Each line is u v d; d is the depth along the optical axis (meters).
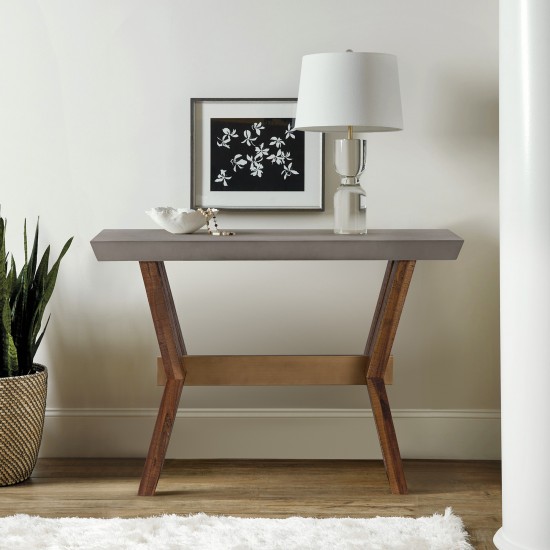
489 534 2.59
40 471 3.24
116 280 3.40
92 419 3.43
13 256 3.39
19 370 3.14
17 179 3.37
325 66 2.91
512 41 2.32
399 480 2.96
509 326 2.38
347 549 2.41
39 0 3.31
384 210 3.35
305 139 3.33
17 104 3.34
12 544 2.46
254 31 3.31
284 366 3.02
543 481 2.32
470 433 3.41
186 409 3.42
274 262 3.40
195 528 2.59
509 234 2.36
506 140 2.36
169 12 3.31
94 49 3.33
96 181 3.37
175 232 2.96
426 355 3.41
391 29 3.30
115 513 2.76
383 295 3.06
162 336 2.90
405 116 3.33
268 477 3.16
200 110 3.33
